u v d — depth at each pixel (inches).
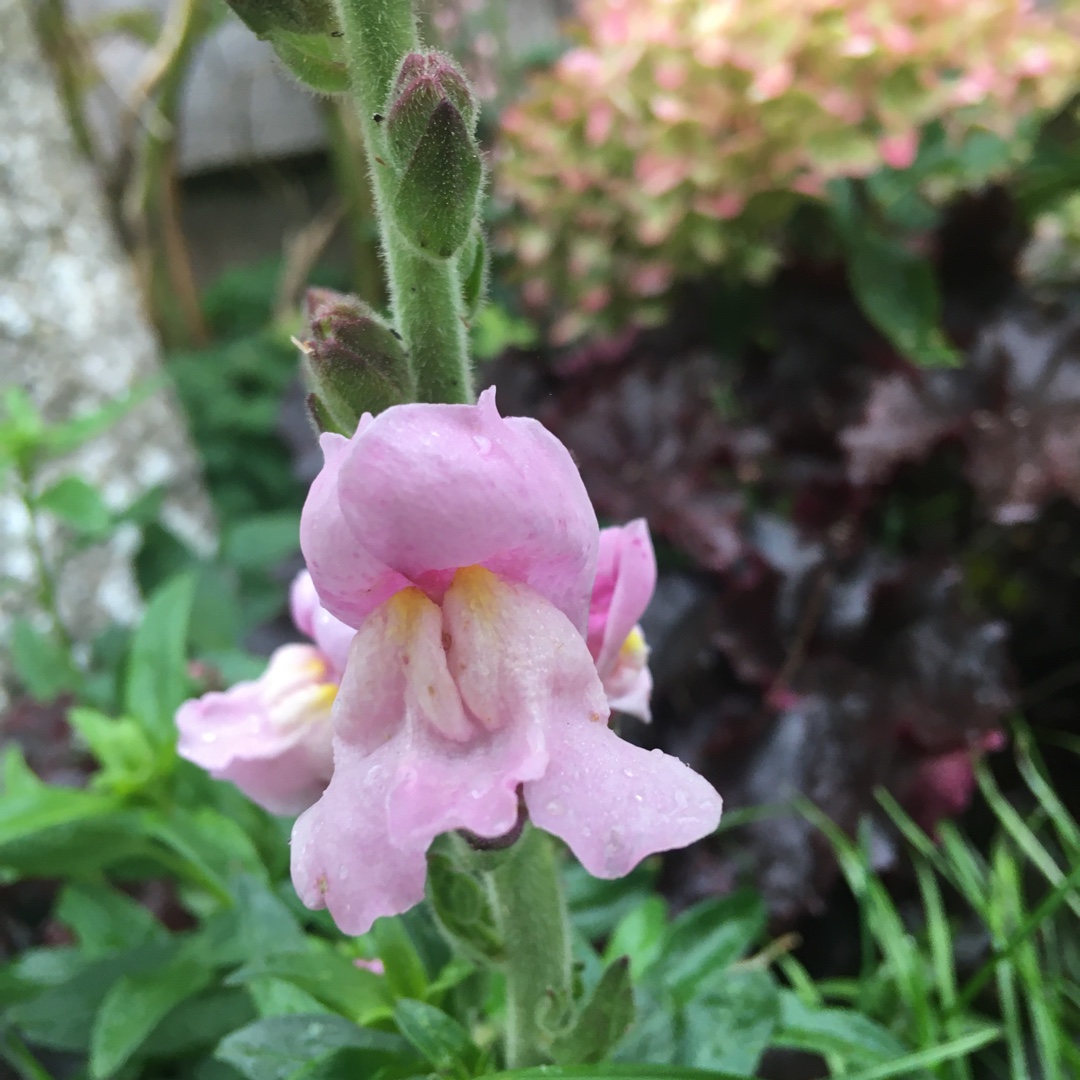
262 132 25.0
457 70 3.3
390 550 2.9
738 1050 4.5
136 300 13.7
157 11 23.4
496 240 14.9
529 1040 4.2
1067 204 12.2
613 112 11.3
